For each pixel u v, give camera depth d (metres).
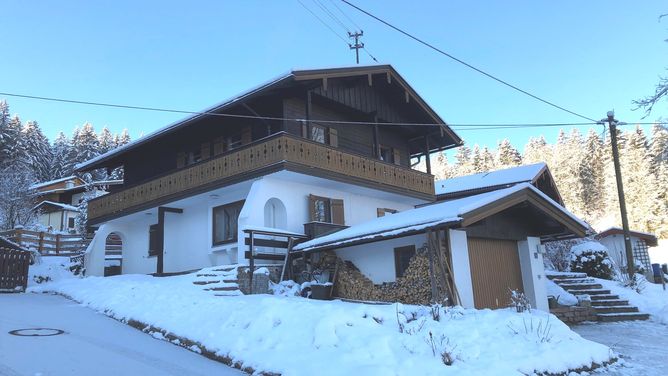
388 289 12.42
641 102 12.28
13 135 60.28
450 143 24.83
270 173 15.80
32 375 6.16
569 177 70.38
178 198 18.89
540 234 14.41
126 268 23.47
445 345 7.17
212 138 20.30
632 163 57.97
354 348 6.98
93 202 23.94
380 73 19.31
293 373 6.47
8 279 15.36
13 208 34.62
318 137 18.80
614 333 12.21
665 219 52.53
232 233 17.98
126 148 21.48
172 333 8.80
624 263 27.78
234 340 7.76
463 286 11.58
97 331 9.15
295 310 8.40
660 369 8.23
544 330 8.67
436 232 11.35
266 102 18.14
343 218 18.98
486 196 12.20
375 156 20.22
